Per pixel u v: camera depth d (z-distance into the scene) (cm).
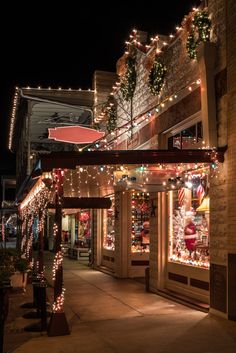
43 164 805
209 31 930
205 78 905
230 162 854
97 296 1200
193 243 1055
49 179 975
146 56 1333
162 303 1073
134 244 1590
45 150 2444
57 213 855
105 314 969
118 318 927
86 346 724
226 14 870
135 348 703
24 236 2020
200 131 1016
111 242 1772
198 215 1041
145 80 1343
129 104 1502
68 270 1867
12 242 4825
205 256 1001
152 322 877
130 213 1590
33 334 814
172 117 1120
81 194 1560
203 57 904
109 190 1441
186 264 1081
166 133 1198
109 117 1706
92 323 891
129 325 861
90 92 1966
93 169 1179
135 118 1281
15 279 1288
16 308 1059
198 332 783
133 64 1448
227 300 848
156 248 1216
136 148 1403
